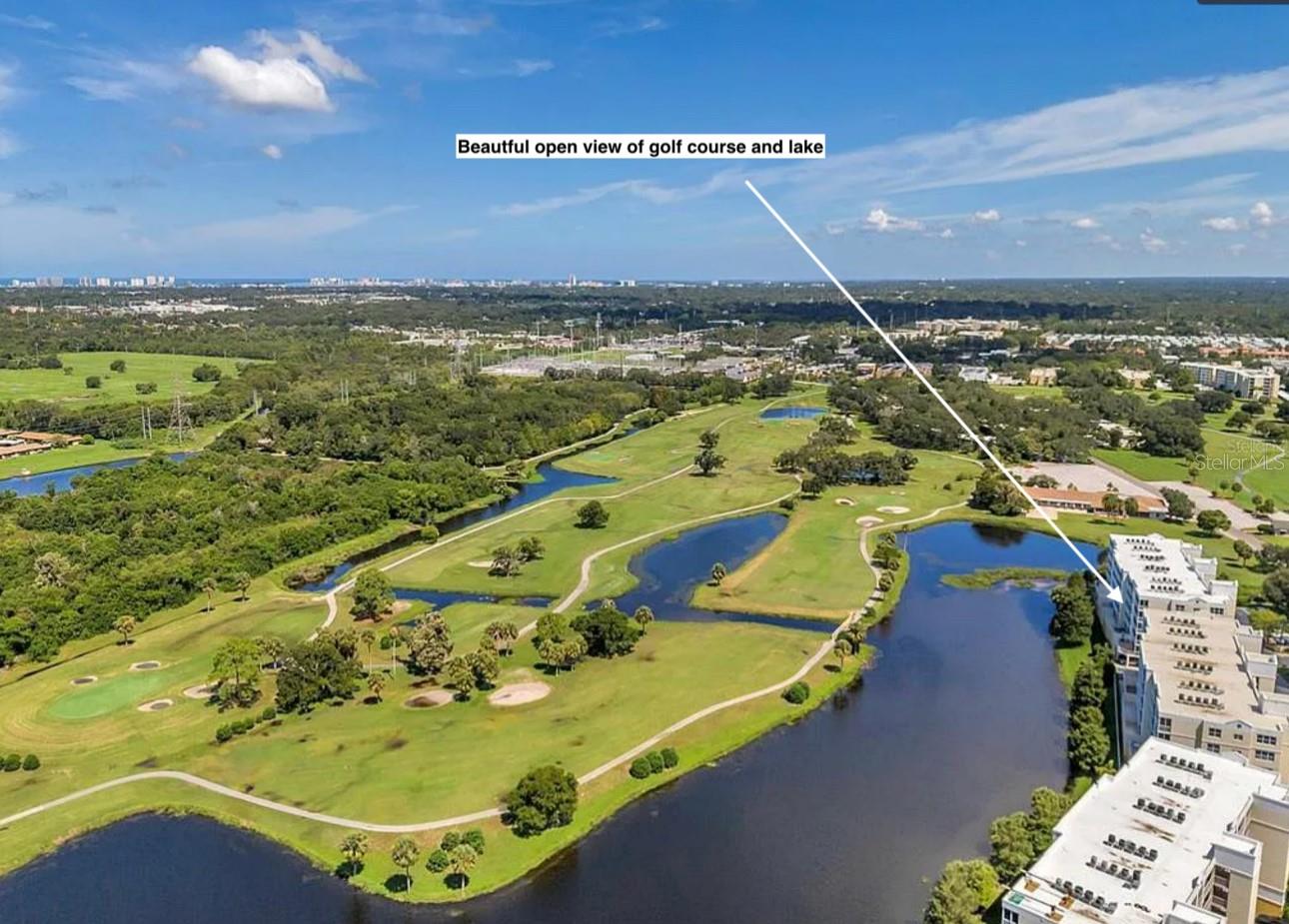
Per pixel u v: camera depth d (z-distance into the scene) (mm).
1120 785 99625
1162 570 168500
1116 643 163375
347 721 139750
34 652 161375
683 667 157625
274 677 154375
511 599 195250
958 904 90375
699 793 121812
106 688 151125
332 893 103000
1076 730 128750
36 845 111000
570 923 98125
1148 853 88125
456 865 102250
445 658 155250
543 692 148750
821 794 121250
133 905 101188
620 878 105125
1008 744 133875
